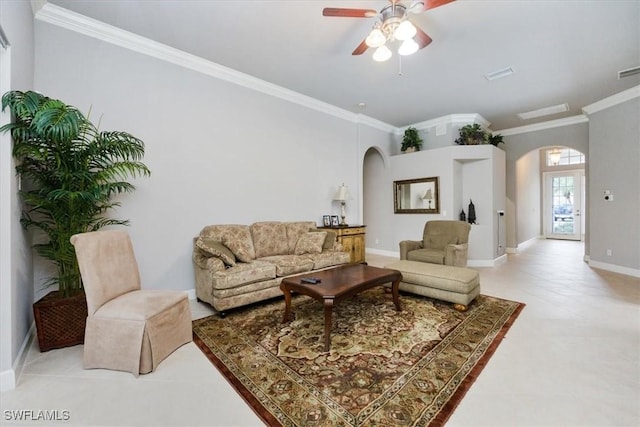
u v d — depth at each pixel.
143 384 1.85
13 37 1.97
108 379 1.90
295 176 4.69
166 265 3.35
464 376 1.88
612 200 4.81
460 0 2.55
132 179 3.11
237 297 2.98
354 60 3.61
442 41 3.19
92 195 2.33
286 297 2.76
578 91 4.56
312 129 4.94
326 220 5.11
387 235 6.56
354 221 5.69
